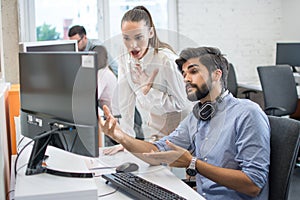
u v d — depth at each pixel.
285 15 5.22
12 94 2.07
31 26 4.57
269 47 5.29
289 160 1.62
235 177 1.59
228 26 5.13
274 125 1.71
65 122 1.39
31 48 2.37
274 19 5.25
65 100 1.38
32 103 1.57
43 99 1.49
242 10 5.14
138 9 1.59
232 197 1.66
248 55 5.25
